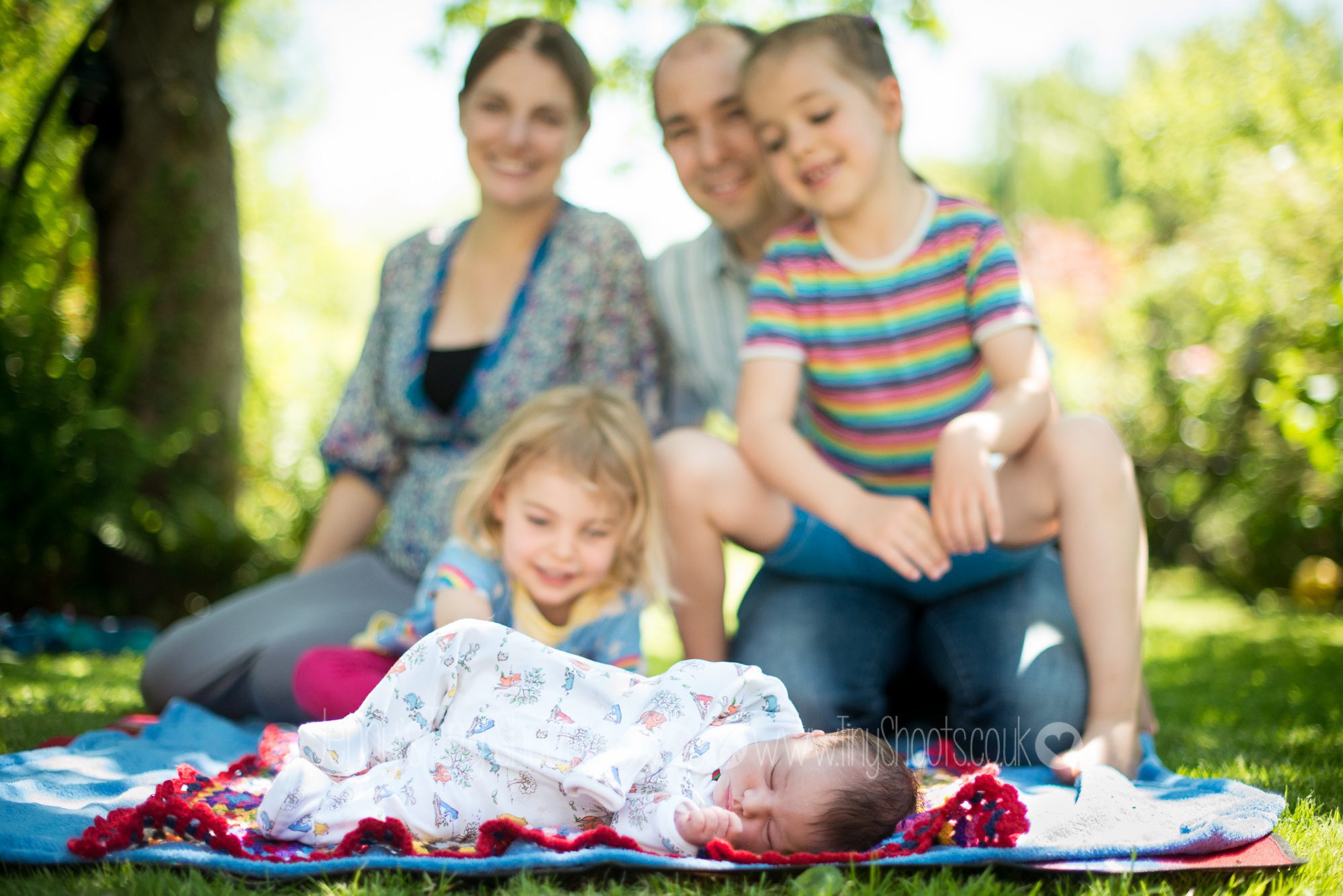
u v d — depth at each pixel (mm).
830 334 2467
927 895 1363
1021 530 2229
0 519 4805
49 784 1781
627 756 1644
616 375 2996
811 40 2354
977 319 2385
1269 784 2021
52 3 5602
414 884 1396
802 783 1644
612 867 1428
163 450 5332
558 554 2264
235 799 1751
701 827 1580
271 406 7301
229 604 2736
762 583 2541
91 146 5477
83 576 5301
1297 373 4957
